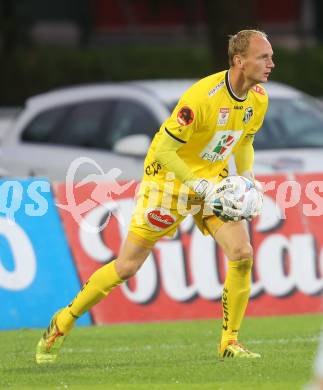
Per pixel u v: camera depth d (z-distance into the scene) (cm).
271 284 3650
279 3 10919
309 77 7950
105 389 2181
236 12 6569
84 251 3494
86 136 4575
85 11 10250
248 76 2430
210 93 2430
